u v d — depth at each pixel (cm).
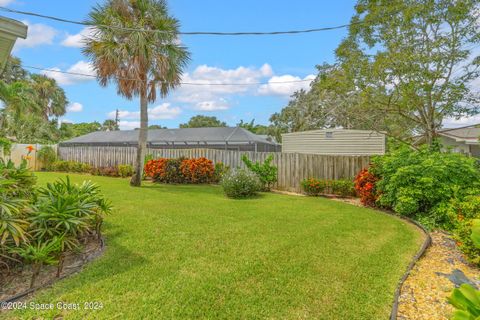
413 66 722
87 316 219
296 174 985
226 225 485
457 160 588
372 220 551
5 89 1162
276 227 479
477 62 712
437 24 721
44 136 2066
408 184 591
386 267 325
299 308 238
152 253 348
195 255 345
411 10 709
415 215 575
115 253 346
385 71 760
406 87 736
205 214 565
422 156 639
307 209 643
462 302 127
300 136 1502
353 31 808
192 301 242
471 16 691
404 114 855
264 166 972
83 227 345
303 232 452
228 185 804
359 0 802
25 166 396
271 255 349
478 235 138
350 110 980
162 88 1029
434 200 555
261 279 286
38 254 257
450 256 377
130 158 1383
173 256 340
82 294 250
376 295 262
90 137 2358
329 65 901
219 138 1925
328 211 626
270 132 2658
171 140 2009
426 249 401
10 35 335
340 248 382
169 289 261
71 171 1494
